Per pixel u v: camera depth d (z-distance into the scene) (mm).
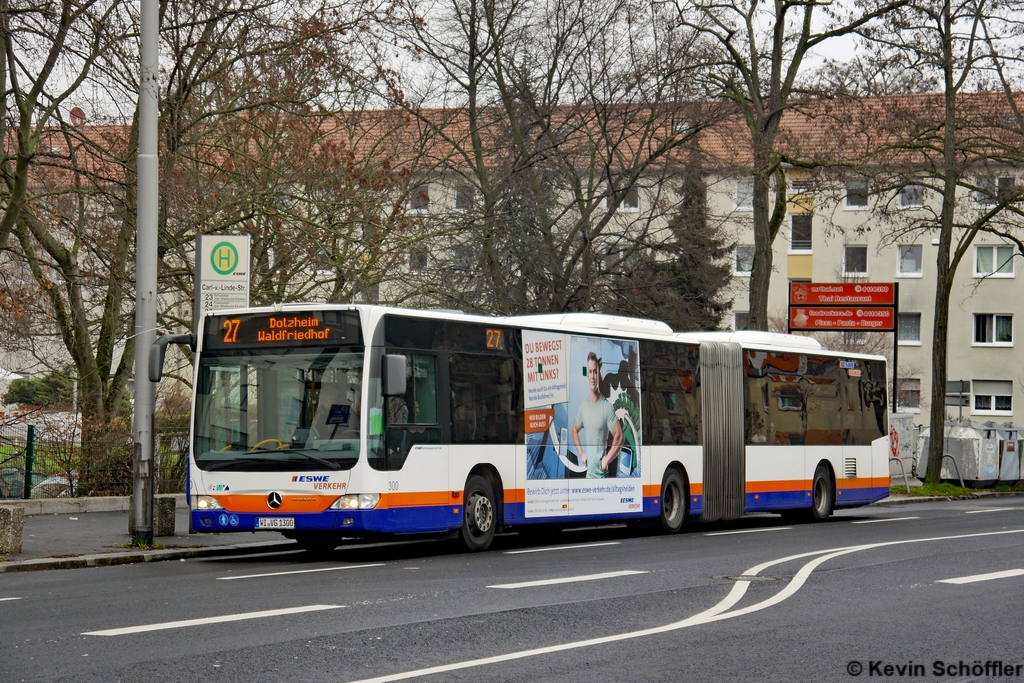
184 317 36969
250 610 13375
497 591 15227
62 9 26344
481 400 22922
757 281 46031
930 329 85125
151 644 11023
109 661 10180
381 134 38656
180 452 32781
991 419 84812
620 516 26344
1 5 26156
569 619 12734
